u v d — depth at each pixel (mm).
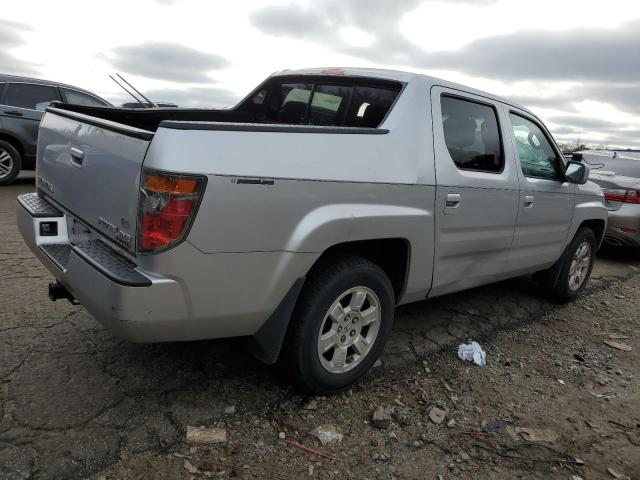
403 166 3059
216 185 2312
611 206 7594
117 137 2529
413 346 3922
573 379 3725
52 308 3881
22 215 3289
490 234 3896
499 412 3176
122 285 2270
